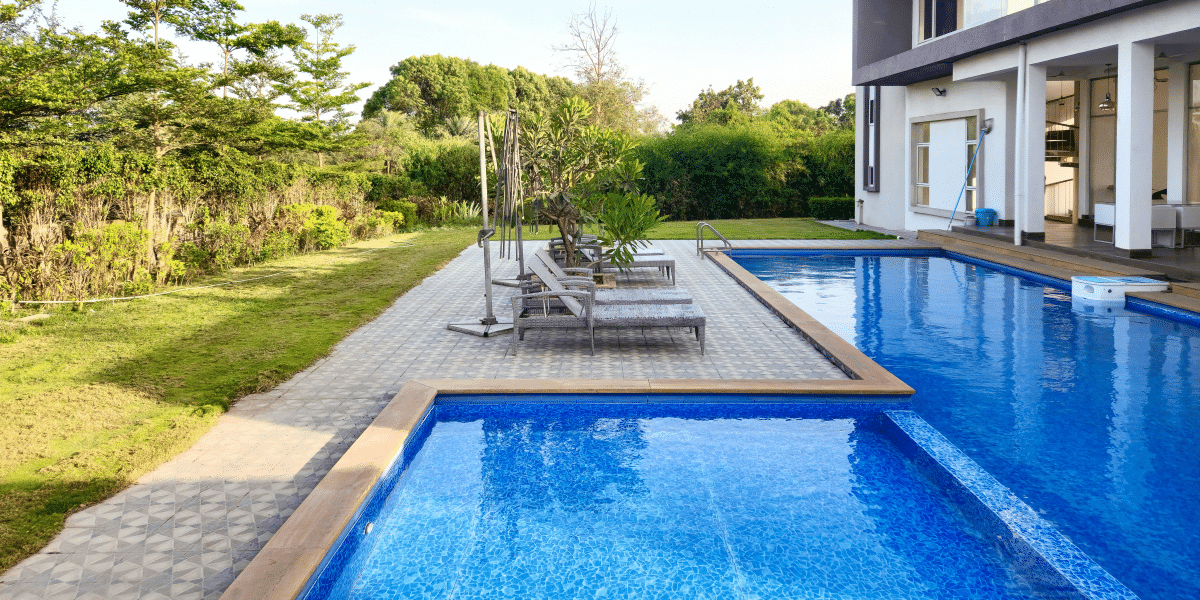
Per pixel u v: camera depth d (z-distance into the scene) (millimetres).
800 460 5051
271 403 5883
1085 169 16750
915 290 11641
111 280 10695
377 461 4457
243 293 11148
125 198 11711
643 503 4414
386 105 52562
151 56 12484
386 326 8750
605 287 11023
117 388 6266
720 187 28547
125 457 4672
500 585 3549
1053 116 19688
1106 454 4906
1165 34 10320
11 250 9742
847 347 7109
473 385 6148
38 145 11414
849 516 4238
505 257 15234
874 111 22062
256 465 4641
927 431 5180
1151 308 9594
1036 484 4453
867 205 23250
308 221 16844
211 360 7191
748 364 6832
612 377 6457
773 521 4168
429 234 21266
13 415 5570
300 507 3834
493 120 10656
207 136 15117
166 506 4078
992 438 5211
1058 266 12430
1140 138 11164
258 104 15555
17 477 4457
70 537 3738
